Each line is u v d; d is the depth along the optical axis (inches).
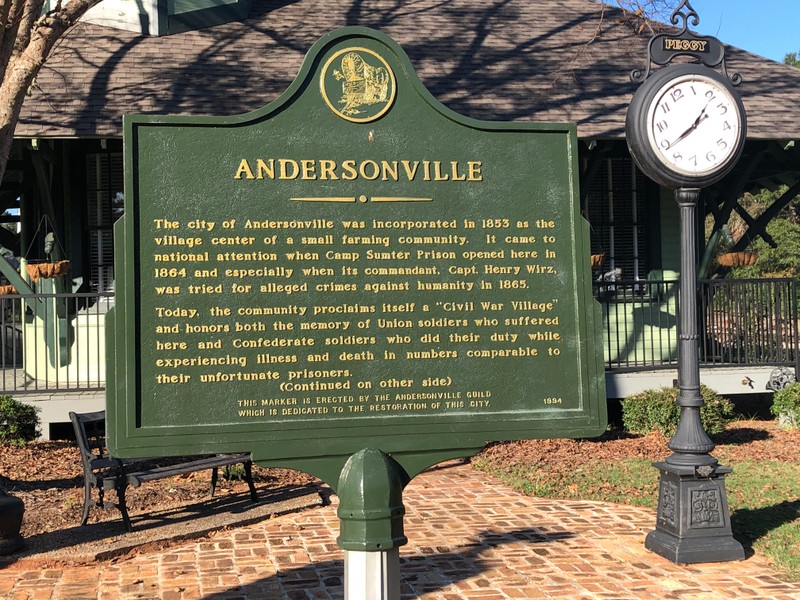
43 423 416.8
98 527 279.6
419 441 152.3
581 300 158.7
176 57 486.3
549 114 469.7
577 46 546.9
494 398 155.6
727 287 485.7
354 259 154.0
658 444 416.2
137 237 147.7
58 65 463.5
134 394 144.4
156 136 149.9
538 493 331.0
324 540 269.0
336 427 149.9
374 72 157.2
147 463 386.0
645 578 230.2
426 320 155.0
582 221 160.1
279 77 479.8
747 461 379.6
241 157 152.3
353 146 155.9
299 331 151.1
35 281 464.4
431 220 157.2
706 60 263.7
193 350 147.6
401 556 250.7
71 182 475.2
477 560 246.2
